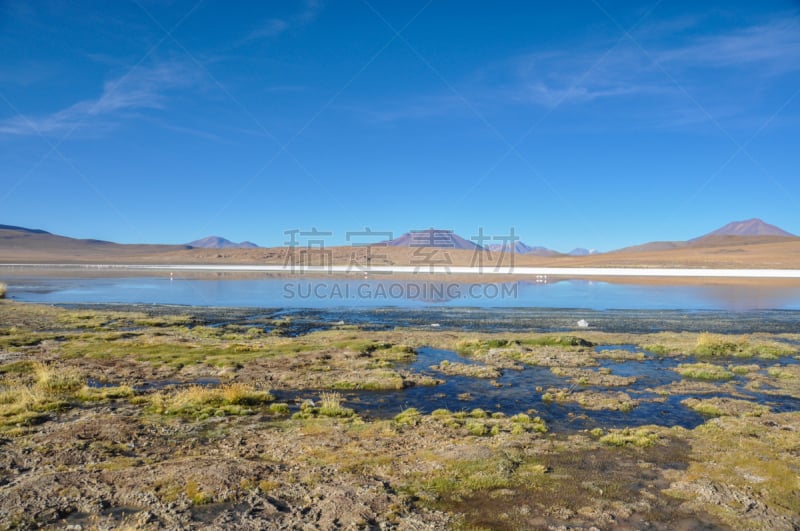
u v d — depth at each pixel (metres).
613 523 10.09
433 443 14.61
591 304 59.62
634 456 13.79
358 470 12.52
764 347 30.56
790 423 16.69
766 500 11.12
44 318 42.25
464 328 40.66
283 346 30.84
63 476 11.59
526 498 11.14
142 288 80.44
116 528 9.39
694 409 18.83
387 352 29.94
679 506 10.85
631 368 26.23
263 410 18.25
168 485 11.21
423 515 10.27
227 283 91.12
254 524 9.59
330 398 19.33
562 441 15.14
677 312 51.34
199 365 25.47
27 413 16.64
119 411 17.55
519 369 25.81
